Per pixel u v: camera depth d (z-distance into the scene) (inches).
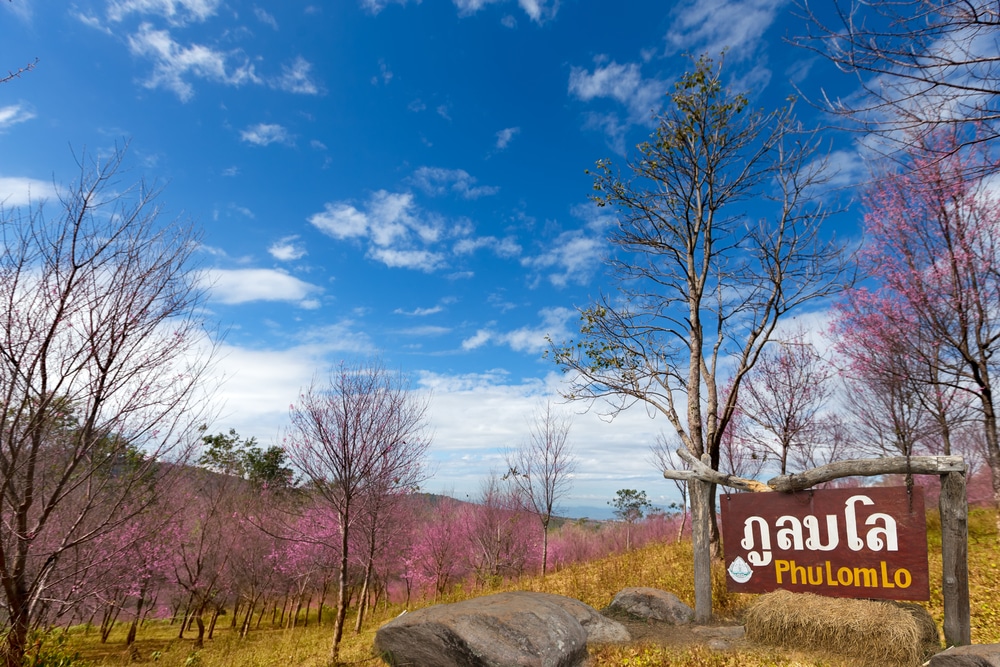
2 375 234.2
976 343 343.6
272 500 731.4
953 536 237.1
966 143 140.8
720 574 402.6
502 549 957.2
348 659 365.1
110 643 661.9
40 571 251.9
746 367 488.4
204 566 699.4
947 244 342.3
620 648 274.4
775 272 479.5
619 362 529.0
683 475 335.3
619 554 756.6
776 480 287.7
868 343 387.2
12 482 245.3
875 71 141.2
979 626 308.5
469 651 232.1
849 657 236.7
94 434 259.9
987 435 348.5
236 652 521.0
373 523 562.3
